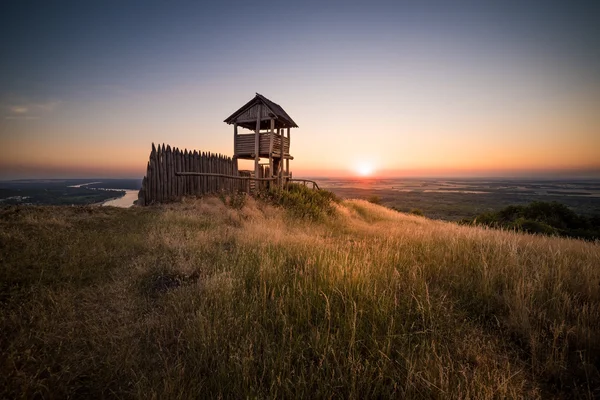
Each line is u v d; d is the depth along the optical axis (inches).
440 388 77.6
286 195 514.0
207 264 174.9
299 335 102.1
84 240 201.0
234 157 627.8
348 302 122.7
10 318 103.3
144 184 358.3
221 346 96.0
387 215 640.4
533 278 148.9
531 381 88.2
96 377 83.8
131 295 134.3
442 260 186.1
